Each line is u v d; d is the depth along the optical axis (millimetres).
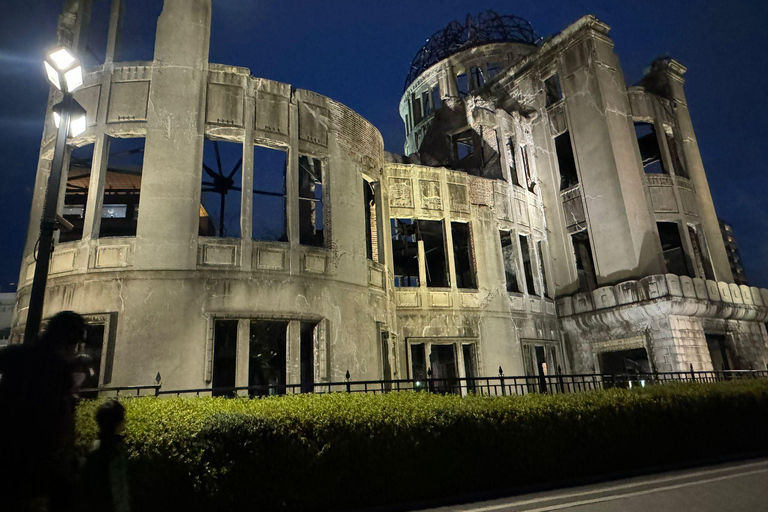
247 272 12797
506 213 22406
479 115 23703
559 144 26859
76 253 12406
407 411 7082
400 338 18531
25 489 2826
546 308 22641
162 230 12375
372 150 17141
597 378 21266
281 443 6125
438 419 7117
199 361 11758
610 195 22297
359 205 15773
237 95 14047
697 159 25875
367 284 15164
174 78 13531
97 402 6633
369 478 6496
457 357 19141
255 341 14391
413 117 37438
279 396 8102
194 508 5688
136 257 12117
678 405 9336
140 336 11586
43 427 2977
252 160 13742
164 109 13211
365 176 16719
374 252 17156
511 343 20391
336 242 14562
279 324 13664
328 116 15547
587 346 22234
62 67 8164
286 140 14414
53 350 3236
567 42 25203
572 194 23922
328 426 6430
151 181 12633
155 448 5668
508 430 7543
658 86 26906
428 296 19359
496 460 7359
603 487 7254
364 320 14641
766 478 7387
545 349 22219
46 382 3092
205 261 12531
